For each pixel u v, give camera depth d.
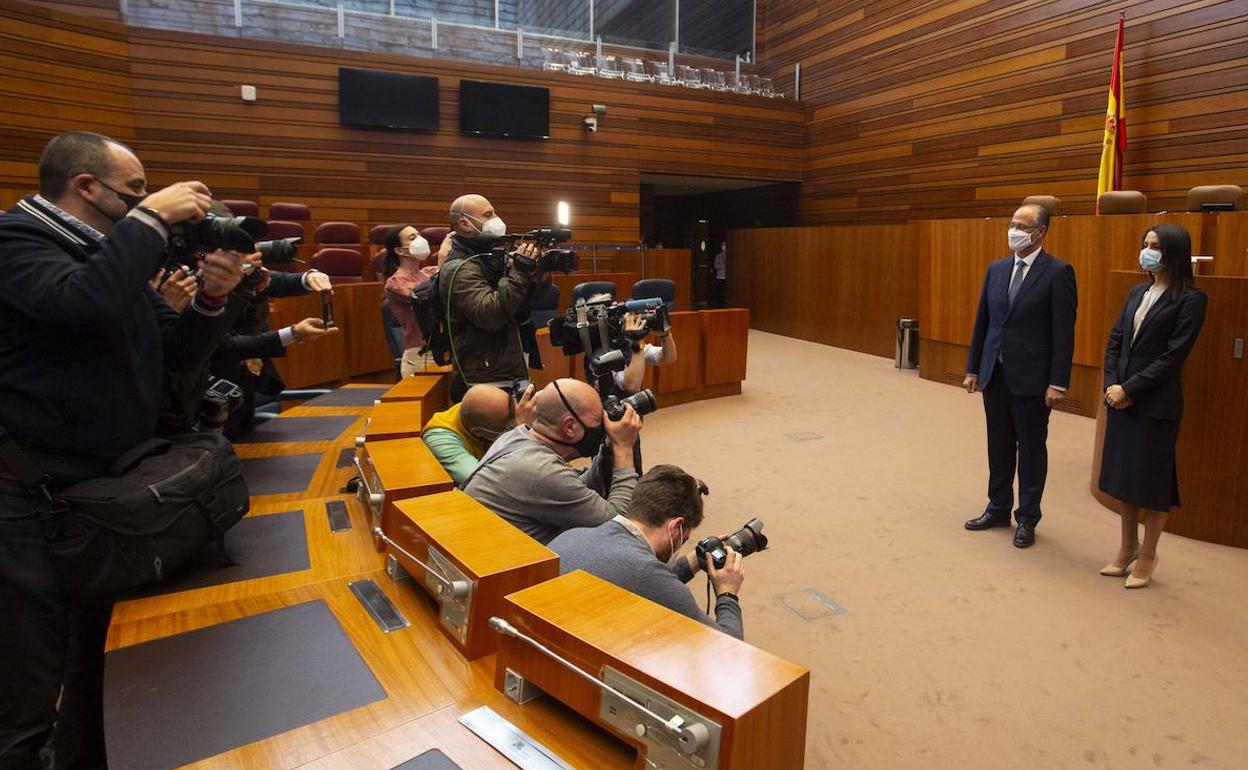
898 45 8.55
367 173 7.70
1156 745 1.90
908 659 2.30
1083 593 2.72
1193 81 5.86
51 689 1.30
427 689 1.07
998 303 3.19
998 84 7.46
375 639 1.20
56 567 1.28
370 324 5.66
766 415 5.46
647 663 0.88
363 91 7.50
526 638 1.01
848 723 1.99
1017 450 3.30
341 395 3.55
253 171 7.28
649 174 9.27
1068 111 6.84
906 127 8.54
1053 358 3.03
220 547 1.50
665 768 0.83
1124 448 2.71
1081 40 6.68
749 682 0.84
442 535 1.28
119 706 1.02
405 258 3.76
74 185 1.33
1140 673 2.22
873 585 2.79
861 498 3.72
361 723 0.99
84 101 6.48
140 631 1.23
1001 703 2.08
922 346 6.83
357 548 1.60
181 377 1.61
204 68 7.02
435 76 7.84
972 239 6.25
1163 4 6.03
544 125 8.34
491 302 2.39
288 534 1.68
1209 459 3.15
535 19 8.55
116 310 1.22
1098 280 5.26
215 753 0.93
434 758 0.92
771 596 2.71
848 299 8.53
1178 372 2.60
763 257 9.96
